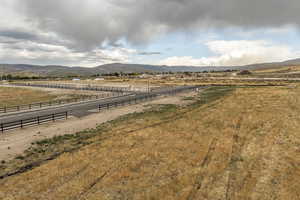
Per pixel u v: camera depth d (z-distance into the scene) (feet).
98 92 242.99
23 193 35.58
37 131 75.87
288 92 171.22
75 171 43.65
